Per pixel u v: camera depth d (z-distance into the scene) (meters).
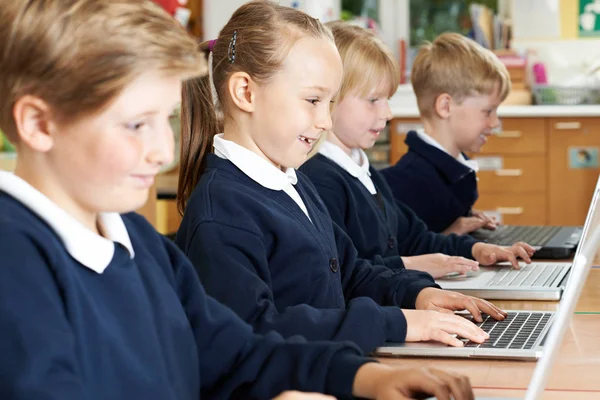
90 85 0.90
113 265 1.01
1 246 0.89
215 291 1.38
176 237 1.52
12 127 0.93
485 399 1.05
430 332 1.36
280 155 1.61
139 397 0.99
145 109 0.93
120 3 0.93
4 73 0.92
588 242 1.11
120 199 0.95
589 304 1.61
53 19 0.90
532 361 1.25
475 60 2.93
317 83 1.59
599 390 1.07
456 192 2.93
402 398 0.98
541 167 5.15
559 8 5.86
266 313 1.34
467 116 2.96
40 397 0.83
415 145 2.92
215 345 1.15
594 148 5.09
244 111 1.62
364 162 2.30
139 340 1.01
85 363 0.93
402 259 2.04
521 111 5.11
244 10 1.65
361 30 2.30
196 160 1.70
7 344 0.85
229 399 1.14
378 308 1.37
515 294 1.74
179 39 0.96
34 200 0.93
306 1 5.11
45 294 0.89
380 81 2.25
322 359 1.09
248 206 1.48
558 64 5.88
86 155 0.93
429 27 6.17
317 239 1.57
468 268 1.97
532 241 2.47
